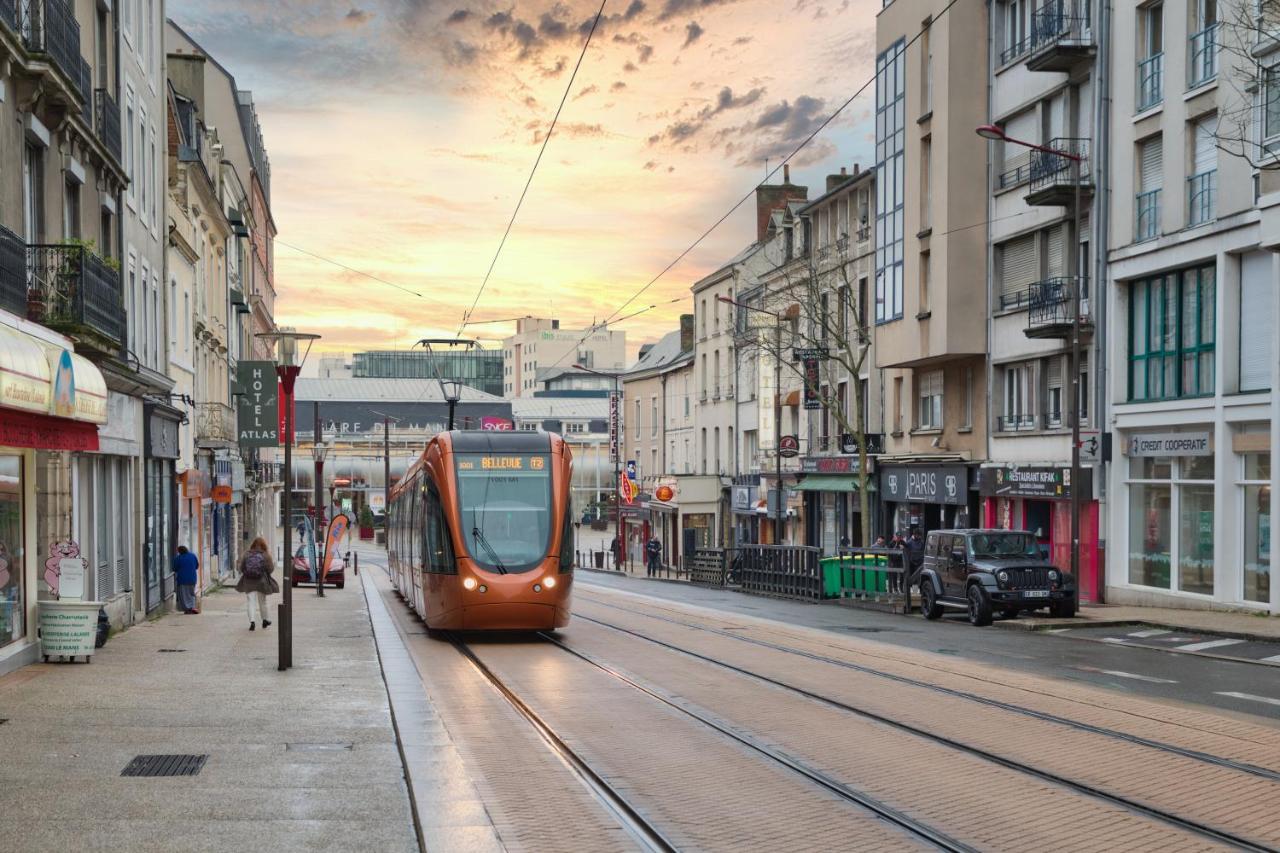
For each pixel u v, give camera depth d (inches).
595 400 5251.0
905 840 339.6
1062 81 1378.0
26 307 730.2
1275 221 1003.9
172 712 546.3
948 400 1646.2
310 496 4180.6
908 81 1653.5
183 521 1434.5
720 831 349.1
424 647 882.1
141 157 1156.5
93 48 957.2
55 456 788.0
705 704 588.7
